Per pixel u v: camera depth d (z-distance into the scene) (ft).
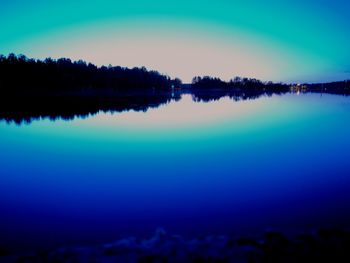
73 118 110.11
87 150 53.36
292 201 26.32
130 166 41.22
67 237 20.34
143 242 17.37
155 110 143.95
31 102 199.41
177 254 15.02
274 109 141.69
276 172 36.09
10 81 279.69
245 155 46.09
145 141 61.46
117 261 14.49
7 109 146.61
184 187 31.19
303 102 198.49
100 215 24.20
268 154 46.34
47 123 95.04
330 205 25.11
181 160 44.01
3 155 49.44
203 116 112.98
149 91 418.51
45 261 14.88
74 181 34.24
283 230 18.33
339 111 124.57
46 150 53.88
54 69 313.73
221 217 23.22
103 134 71.92
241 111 133.69
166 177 35.17
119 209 25.36
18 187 32.14
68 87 315.17
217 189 30.25
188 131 74.43
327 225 21.27
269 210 24.36
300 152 47.37
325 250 14.97
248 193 28.78
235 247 15.84
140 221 22.84
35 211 25.05
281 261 14.06
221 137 64.23
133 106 173.27
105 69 379.76
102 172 38.32
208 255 14.78
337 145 52.65
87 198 28.32
